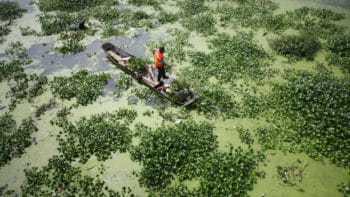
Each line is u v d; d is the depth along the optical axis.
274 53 19.02
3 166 13.38
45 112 15.98
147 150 12.91
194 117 14.80
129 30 22.45
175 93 15.12
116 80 17.70
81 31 22.64
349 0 24.14
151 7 25.45
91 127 14.34
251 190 11.52
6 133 14.92
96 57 19.92
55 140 14.30
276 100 15.16
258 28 21.58
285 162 12.48
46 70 19.19
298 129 13.51
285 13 23.20
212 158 12.38
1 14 25.67
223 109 15.12
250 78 16.97
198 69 17.73
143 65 17.34
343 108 13.92
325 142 12.81
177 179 11.98
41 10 26.22
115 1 26.56
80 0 26.48
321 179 11.83
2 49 21.62
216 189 11.23
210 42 20.38
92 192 11.90
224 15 23.19
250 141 13.41
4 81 18.55
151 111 15.34
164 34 21.70
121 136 13.83
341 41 18.73
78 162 13.12
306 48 18.38
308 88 15.12
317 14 22.33
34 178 12.56
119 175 12.48
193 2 25.19
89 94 16.58
